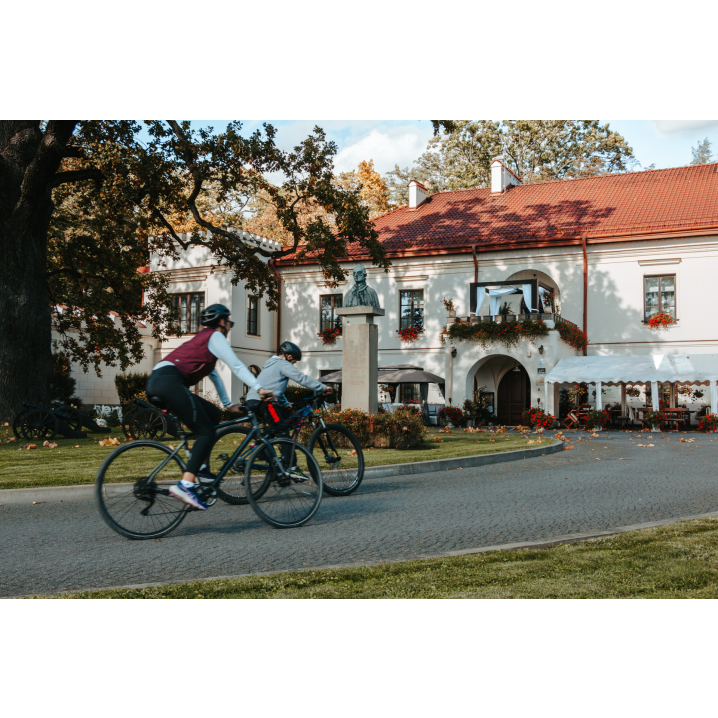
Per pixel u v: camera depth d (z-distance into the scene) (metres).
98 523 6.84
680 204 28.69
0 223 17.67
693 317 26.89
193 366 5.93
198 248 31.55
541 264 29.42
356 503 7.88
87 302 23.95
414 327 31.22
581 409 26.17
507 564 4.74
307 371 33.41
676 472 10.91
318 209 41.31
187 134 18.19
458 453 12.62
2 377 17.47
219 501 7.92
